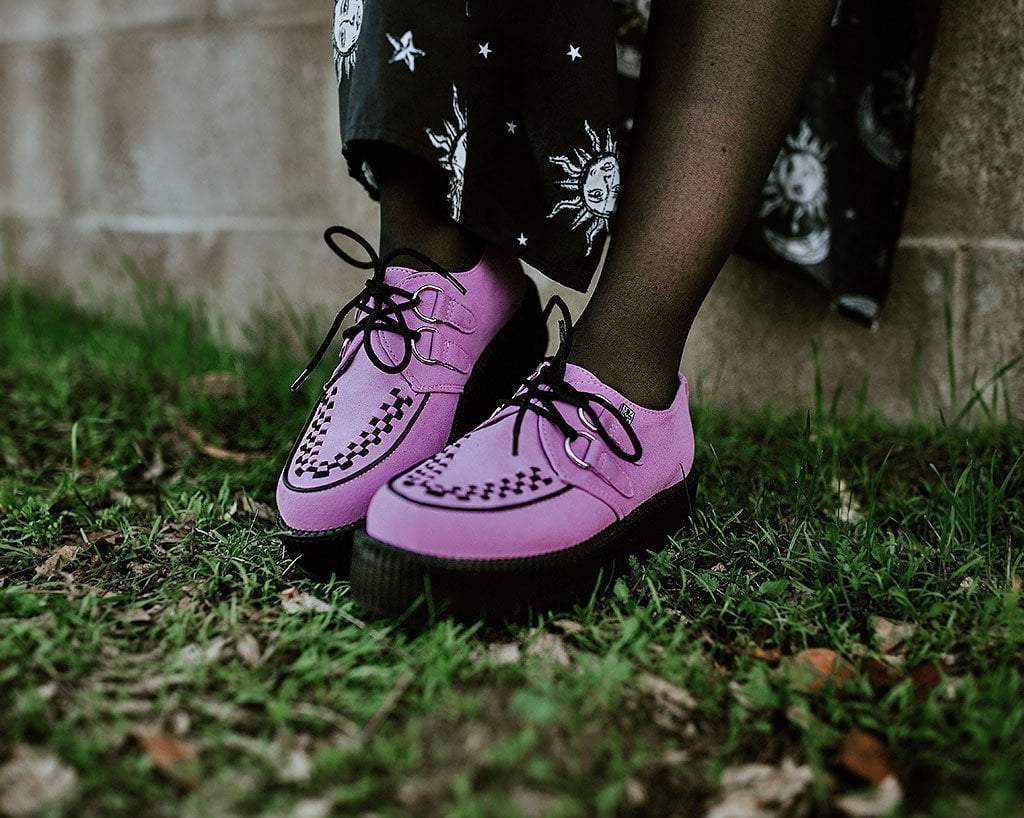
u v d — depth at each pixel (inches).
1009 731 28.6
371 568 34.7
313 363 42.9
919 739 29.8
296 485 38.6
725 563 41.7
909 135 55.5
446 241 41.3
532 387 38.7
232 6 88.4
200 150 93.5
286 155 87.4
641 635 34.9
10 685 31.2
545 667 32.7
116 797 26.4
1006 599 35.4
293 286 89.0
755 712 31.8
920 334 61.5
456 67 36.6
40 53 104.7
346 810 26.4
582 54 38.8
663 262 39.0
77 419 65.6
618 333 39.2
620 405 38.4
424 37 35.9
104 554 43.3
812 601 37.6
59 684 31.3
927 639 35.5
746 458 55.7
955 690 31.9
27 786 26.7
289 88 86.1
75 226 105.4
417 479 35.8
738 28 38.7
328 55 83.0
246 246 91.7
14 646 32.9
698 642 35.1
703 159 38.9
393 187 40.7
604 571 38.0
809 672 33.0
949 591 38.9
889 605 38.5
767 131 39.6
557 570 36.0
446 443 41.1
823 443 56.1
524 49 38.6
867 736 29.7
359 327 41.3
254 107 88.8
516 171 39.5
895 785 27.6
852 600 39.0
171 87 94.5
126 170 100.2
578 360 39.3
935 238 60.2
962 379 60.5
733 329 67.4
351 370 41.1
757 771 28.7
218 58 90.3
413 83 35.9
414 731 28.8
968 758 28.7
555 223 39.8
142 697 31.3
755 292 66.3
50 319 97.8
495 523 34.6
